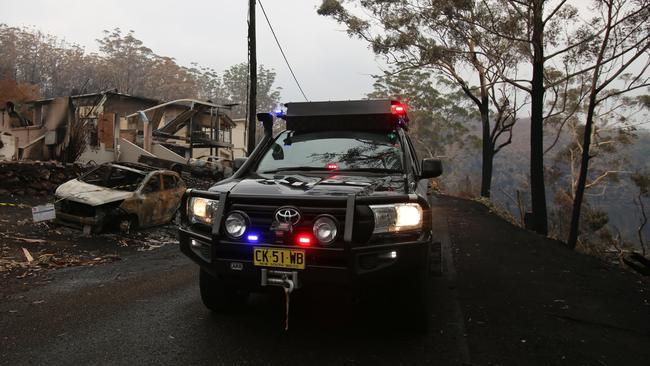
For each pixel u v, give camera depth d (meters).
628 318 4.83
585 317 4.82
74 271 6.78
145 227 10.66
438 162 4.37
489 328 4.36
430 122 55.03
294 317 4.45
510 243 10.02
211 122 30.84
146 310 4.74
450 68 21.62
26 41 104.69
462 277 6.57
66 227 10.02
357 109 4.86
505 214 20.38
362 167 4.44
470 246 9.38
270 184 3.83
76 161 20.03
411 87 54.03
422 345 3.83
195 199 3.92
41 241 8.62
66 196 9.80
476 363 3.53
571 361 3.65
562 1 14.02
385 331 4.12
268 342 3.83
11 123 26.62
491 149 24.75
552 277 6.75
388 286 3.62
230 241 3.50
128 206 10.14
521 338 4.12
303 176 4.27
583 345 4.00
